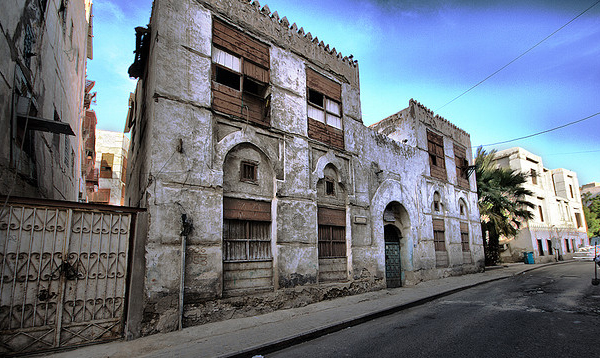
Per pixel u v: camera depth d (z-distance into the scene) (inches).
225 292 315.0
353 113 512.1
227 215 330.6
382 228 511.5
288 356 222.8
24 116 239.0
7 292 211.8
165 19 314.0
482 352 205.3
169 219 282.4
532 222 1188.5
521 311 325.1
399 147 602.2
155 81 297.7
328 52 491.2
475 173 887.1
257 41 394.6
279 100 400.8
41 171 316.5
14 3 232.7
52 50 343.0
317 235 402.9
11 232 217.5
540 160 1353.3
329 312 340.5
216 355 215.6
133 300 253.8
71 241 238.7
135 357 214.7
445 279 618.2
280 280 354.0
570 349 205.5
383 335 260.1
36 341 217.2
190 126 311.9
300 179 400.8
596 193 2110.0
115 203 1227.9
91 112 877.2
